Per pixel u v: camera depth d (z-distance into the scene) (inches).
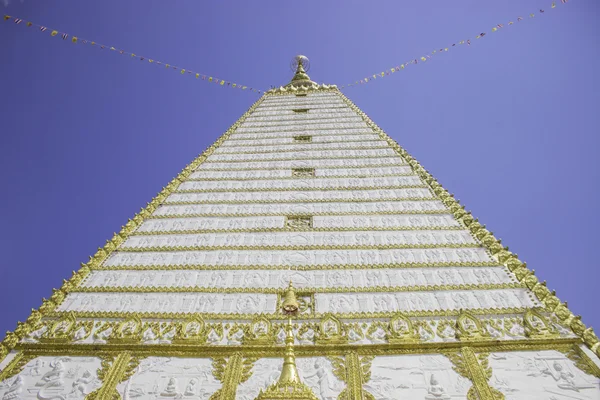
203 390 391.9
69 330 454.9
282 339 442.3
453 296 491.8
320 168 839.1
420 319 456.1
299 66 1861.5
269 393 332.8
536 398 366.3
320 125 1092.5
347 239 616.7
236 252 594.9
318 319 466.0
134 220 673.0
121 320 468.1
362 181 781.3
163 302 500.1
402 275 536.1
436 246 586.6
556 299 461.4
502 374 389.4
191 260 581.3
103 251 593.0
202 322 462.3
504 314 453.4
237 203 725.3
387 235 621.0
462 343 423.5
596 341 404.5
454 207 673.6
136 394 388.5
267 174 827.4
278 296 506.0
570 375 381.4
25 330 454.9
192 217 687.7
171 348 432.5
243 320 465.7
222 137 1037.8
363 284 524.7
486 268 536.4
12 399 384.5
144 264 573.3
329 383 390.3
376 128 1039.6
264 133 1055.6
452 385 384.5
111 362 421.4
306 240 618.8
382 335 442.3
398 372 400.2
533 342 416.8
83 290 519.8
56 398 385.1
